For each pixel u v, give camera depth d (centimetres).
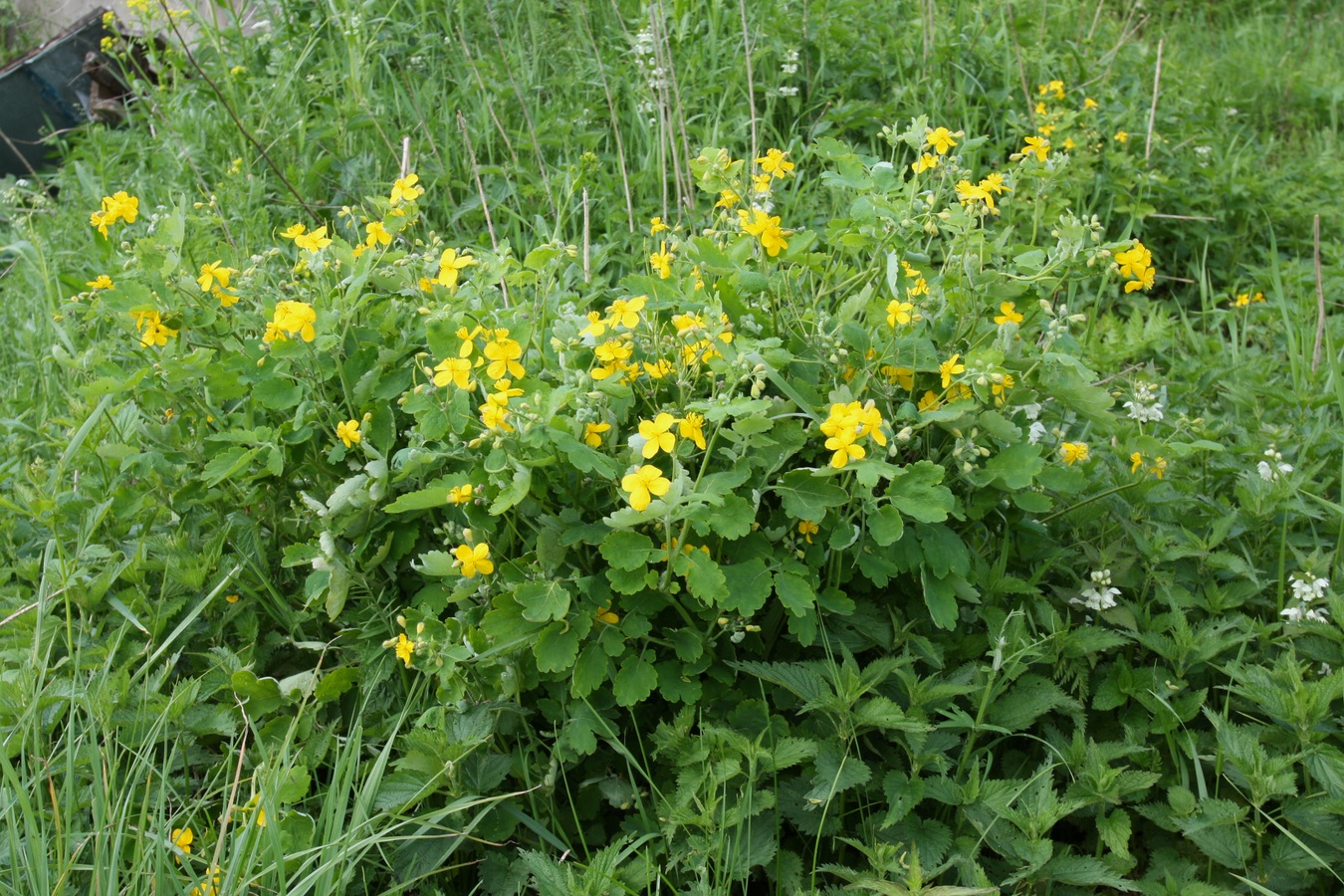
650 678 212
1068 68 589
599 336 222
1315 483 301
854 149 478
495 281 257
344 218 420
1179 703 229
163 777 201
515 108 482
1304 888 208
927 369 227
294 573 273
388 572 248
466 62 486
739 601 210
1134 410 295
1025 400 241
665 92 419
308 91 490
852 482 224
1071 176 477
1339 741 226
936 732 220
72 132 625
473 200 416
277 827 186
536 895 217
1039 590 243
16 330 437
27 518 306
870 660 246
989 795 205
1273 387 339
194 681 226
